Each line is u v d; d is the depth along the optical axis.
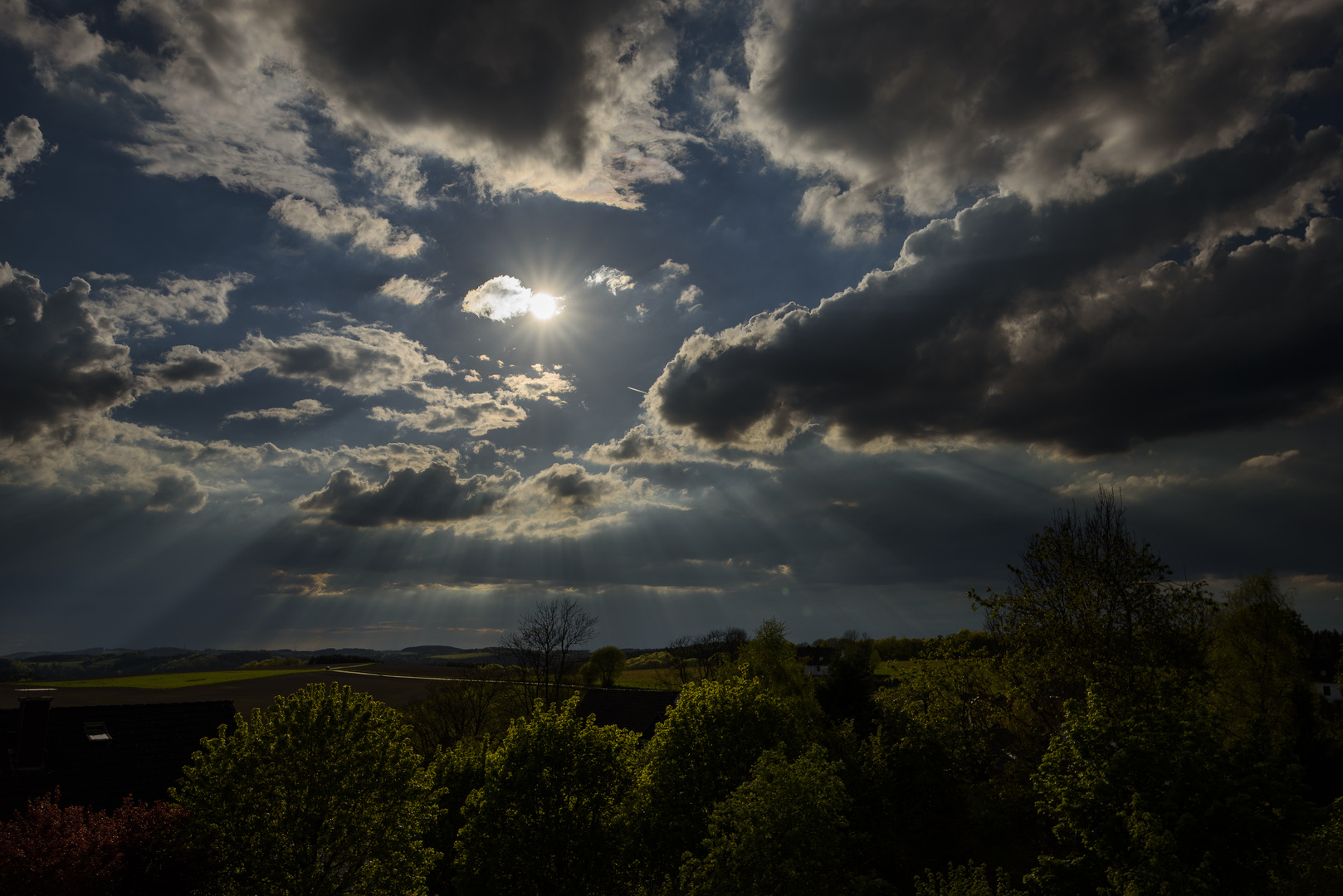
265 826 18.25
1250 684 40.47
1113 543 28.36
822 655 110.69
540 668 53.66
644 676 100.69
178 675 118.38
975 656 30.30
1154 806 13.15
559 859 22.75
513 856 22.52
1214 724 14.81
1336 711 43.06
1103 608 27.67
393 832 19.11
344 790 18.69
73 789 25.20
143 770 26.84
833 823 18.45
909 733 31.02
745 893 17.59
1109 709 16.34
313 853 18.20
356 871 18.62
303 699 20.08
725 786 24.30
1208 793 12.94
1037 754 27.97
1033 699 28.66
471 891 23.31
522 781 23.36
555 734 24.41
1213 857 12.28
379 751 19.66
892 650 100.62
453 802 28.78
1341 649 74.62
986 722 30.22
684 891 20.09
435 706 55.28
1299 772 12.90
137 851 16.84
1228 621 42.88
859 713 40.16
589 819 23.53
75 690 90.50
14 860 15.08
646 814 24.11
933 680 30.61
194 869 17.12
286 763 18.75
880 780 28.84
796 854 17.56
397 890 18.92
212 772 18.75
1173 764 13.53
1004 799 28.20
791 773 18.78
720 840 18.73
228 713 30.45
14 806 23.88
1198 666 26.86
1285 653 41.12
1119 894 13.55
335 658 155.25
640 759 26.22
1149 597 27.05
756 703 26.77
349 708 20.16
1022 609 29.28
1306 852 14.41
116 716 28.56
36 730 25.48
